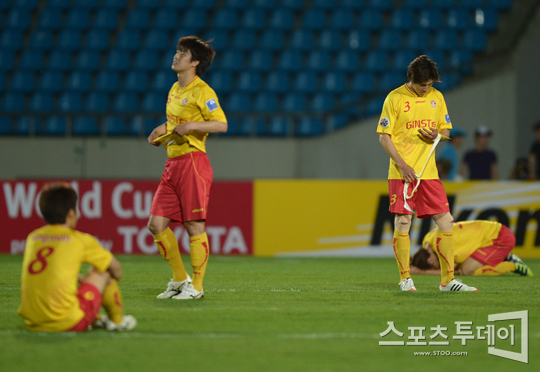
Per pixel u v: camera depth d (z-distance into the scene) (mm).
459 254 22891
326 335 12297
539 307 15445
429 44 55062
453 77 47938
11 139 43938
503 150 45688
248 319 13758
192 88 16234
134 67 53594
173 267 16859
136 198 32625
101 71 52938
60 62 53031
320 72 53469
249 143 45781
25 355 10578
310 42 55281
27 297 11789
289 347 11352
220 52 55156
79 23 55375
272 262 29047
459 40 55125
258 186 32719
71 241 11922
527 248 31594
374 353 11039
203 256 16625
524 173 36125
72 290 11852
